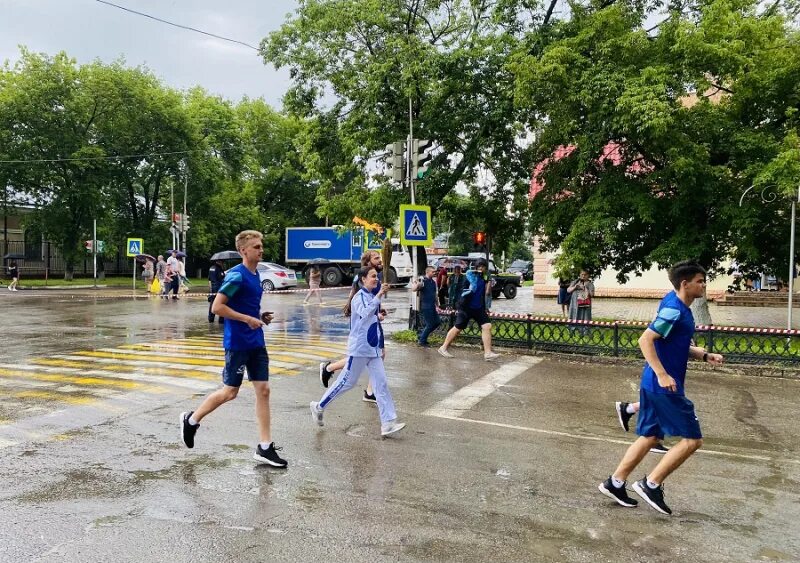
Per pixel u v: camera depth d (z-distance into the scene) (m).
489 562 3.73
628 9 14.19
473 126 16.47
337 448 5.94
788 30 14.05
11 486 4.84
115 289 34.53
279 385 8.84
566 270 13.44
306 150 18.34
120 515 4.30
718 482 5.31
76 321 17.16
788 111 12.25
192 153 42.62
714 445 6.48
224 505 4.51
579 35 13.20
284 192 53.91
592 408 7.86
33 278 46.12
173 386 8.45
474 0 15.73
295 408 7.49
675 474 5.51
